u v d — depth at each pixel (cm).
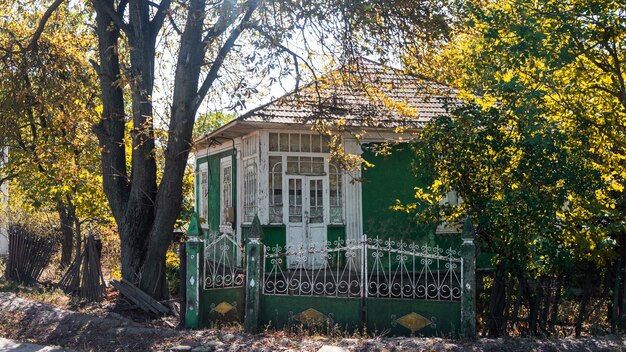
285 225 1523
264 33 1120
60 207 1731
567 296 988
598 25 986
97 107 1667
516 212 943
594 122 1031
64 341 971
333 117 1404
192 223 1028
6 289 1378
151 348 903
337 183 1571
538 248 938
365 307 970
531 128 932
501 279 966
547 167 944
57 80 1476
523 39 946
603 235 945
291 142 1549
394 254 1534
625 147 1020
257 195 1527
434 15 1125
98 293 1239
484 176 1005
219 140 1805
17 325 1074
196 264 1023
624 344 869
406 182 1580
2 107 1434
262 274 995
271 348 883
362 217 1560
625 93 1019
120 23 1231
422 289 1247
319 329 978
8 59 1446
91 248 1256
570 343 875
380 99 1396
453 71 1220
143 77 1219
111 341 948
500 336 938
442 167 1023
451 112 1046
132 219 1215
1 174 1809
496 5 1062
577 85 1041
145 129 1198
